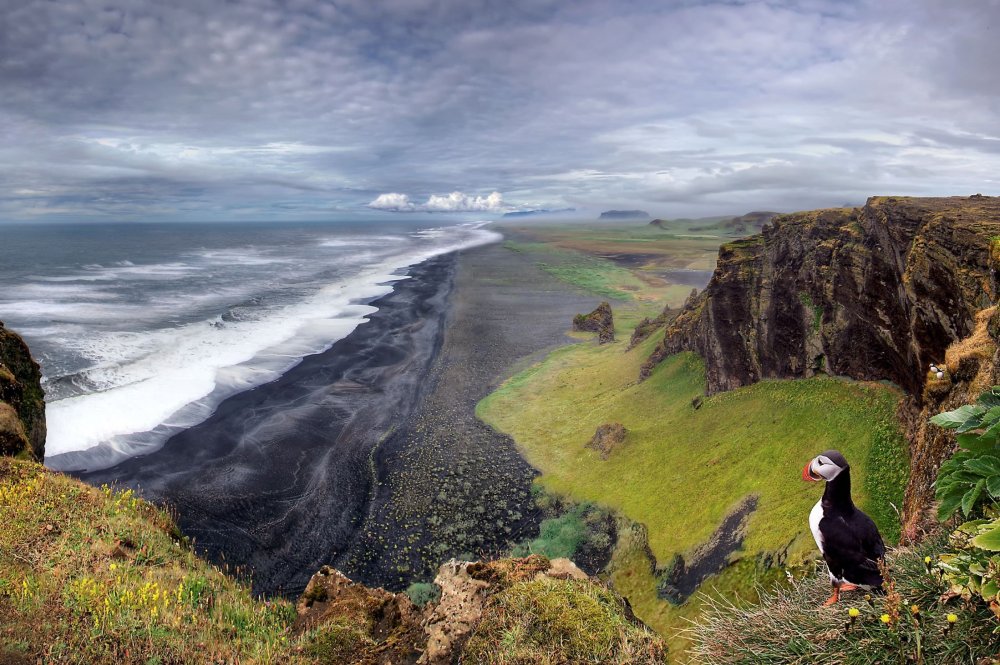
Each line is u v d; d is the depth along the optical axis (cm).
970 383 1015
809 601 535
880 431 1672
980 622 405
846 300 2050
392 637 855
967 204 1719
